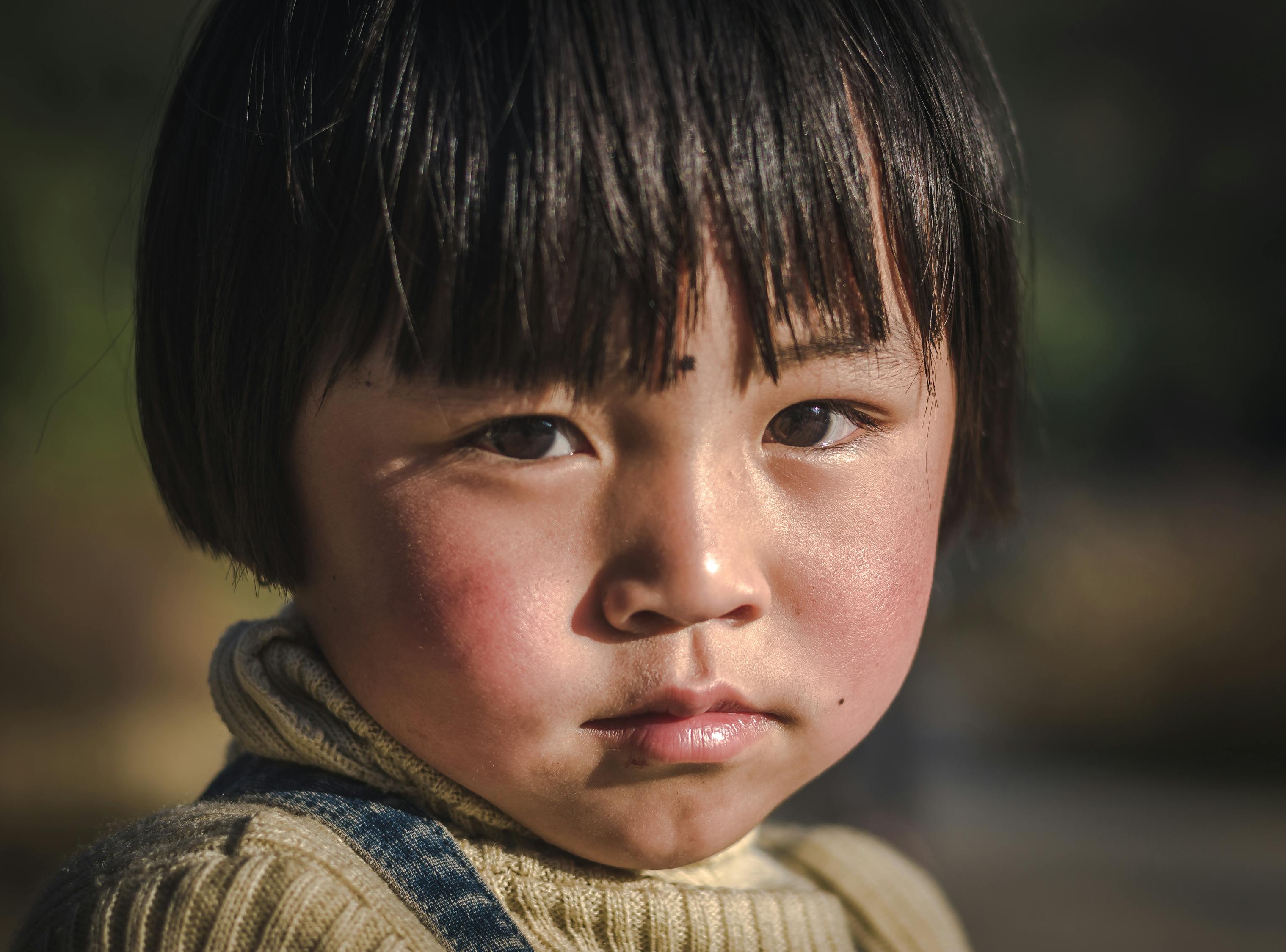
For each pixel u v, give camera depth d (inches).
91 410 162.4
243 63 34.8
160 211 36.8
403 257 30.0
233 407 34.1
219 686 36.4
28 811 183.8
